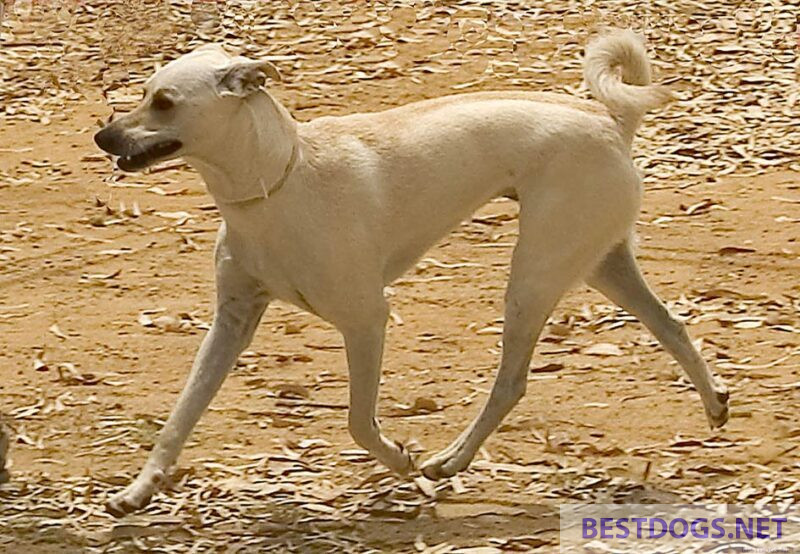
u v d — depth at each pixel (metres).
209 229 15.37
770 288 13.88
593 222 10.41
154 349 13.01
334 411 11.88
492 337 13.15
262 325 13.34
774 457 11.02
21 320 13.58
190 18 20.69
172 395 12.23
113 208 15.81
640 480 10.77
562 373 12.39
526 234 10.41
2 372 12.61
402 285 14.09
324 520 10.28
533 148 10.34
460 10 20.91
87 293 14.09
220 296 10.29
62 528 10.23
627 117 10.59
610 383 12.21
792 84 18.62
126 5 20.91
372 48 19.92
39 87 19.00
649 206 15.66
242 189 9.78
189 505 10.49
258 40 20.22
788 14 20.58
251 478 10.85
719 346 12.80
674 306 13.57
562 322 13.22
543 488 10.66
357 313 10.06
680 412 11.73
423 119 10.34
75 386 12.38
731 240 14.84
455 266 14.45
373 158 10.09
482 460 11.02
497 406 10.55
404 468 10.48
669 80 18.78
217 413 11.79
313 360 12.73
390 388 12.25
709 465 10.92
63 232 15.35
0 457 10.88
